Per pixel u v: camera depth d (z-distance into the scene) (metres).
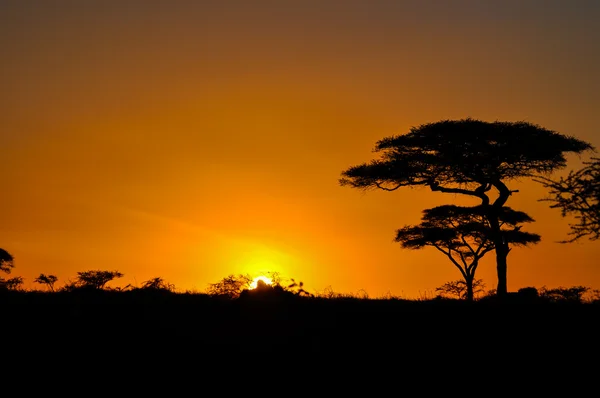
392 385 31.62
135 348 35.66
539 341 37.19
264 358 34.72
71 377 31.77
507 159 70.75
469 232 85.88
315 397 30.38
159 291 48.44
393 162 73.00
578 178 36.88
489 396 30.69
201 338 37.53
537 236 86.00
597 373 33.03
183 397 30.08
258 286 44.66
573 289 62.53
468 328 39.38
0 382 30.92
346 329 39.25
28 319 39.62
